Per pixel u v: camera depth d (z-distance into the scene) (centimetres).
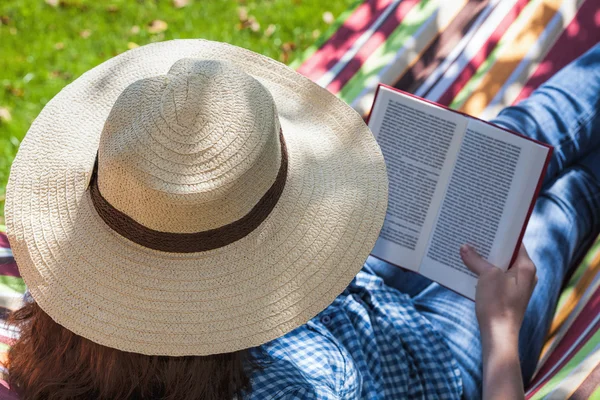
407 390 198
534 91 245
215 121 130
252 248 142
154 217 130
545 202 226
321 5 388
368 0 283
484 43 266
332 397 155
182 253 137
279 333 141
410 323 208
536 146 183
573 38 262
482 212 189
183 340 135
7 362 161
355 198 157
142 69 173
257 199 138
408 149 196
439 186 193
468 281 191
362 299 209
